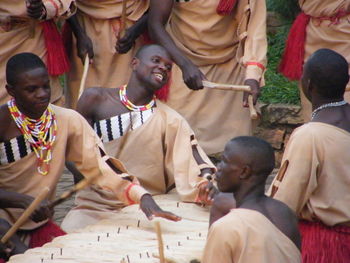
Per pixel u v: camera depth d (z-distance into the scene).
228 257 8.14
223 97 14.05
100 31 13.78
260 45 13.51
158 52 12.26
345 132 10.02
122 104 12.37
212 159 15.18
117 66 13.88
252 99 13.06
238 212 8.30
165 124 12.30
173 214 10.52
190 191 11.68
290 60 14.48
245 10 13.54
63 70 13.81
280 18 18.45
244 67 13.53
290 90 17.19
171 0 13.33
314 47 14.30
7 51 13.59
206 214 11.34
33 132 10.88
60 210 14.59
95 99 12.36
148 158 12.26
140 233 10.35
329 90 10.11
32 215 10.51
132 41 13.55
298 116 16.55
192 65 13.01
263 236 8.14
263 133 16.77
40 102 10.62
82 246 9.80
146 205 10.61
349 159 9.98
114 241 10.00
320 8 14.13
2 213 11.02
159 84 12.25
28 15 13.07
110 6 13.70
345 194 10.02
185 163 12.00
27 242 11.00
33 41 13.67
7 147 10.92
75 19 13.88
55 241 10.09
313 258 10.09
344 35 14.04
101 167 10.97
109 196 12.03
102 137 12.33
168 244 9.84
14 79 10.58
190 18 13.84
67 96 14.49
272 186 10.09
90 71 13.98
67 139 11.08
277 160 16.69
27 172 10.99
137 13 13.67
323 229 10.18
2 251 10.24
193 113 13.95
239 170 8.59
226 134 14.12
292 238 8.35
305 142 9.95
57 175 11.07
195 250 9.54
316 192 10.07
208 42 13.85
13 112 10.80
